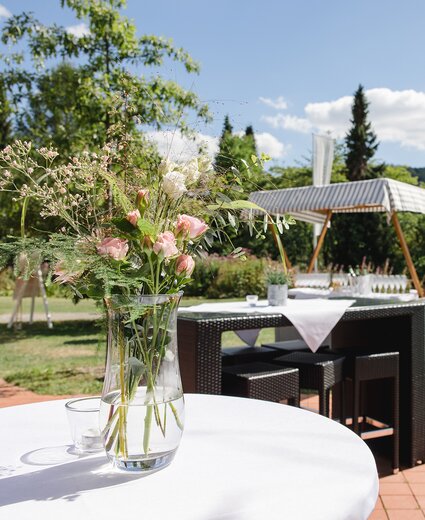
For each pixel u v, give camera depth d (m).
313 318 3.28
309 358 3.58
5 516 1.04
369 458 1.29
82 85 7.77
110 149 1.44
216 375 2.98
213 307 3.60
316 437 1.45
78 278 1.27
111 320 1.27
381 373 3.60
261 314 3.15
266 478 1.19
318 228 10.52
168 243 1.24
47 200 1.36
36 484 1.18
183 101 6.16
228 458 1.31
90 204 1.37
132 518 1.02
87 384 5.86
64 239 1.27
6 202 8.01
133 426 1.24
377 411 4.10
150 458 1.24
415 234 20.44
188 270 1.31
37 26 8.03
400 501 3.20
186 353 3.01
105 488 1.16
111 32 7.97
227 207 1.49
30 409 1.76
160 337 1.28
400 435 3.79
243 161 1.59
